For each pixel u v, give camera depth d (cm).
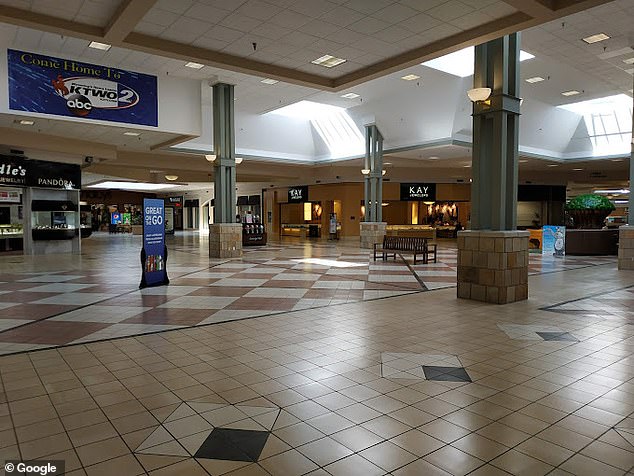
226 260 1422
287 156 2369
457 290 791
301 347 490
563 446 279
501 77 737
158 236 925
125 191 4494
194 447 279
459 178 2889
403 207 3145
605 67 1177
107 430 302
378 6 682
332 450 276
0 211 1834
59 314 653
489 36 734
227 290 862
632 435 293
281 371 415
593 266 1254
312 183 3097
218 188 1478
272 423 311
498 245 732
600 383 384
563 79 1480
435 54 834
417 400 349
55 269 1201
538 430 300
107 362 441
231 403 345
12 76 1068
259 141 2230
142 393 364
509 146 766
